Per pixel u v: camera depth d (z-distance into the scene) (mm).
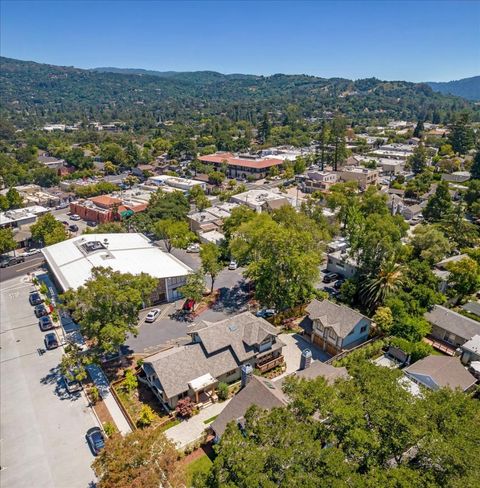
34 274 68875
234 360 41312
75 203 106875
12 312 56500
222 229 77938
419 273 55750
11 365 44656
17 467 31953
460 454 21891
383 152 172750
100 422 36469
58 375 43031
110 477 23750
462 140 166250
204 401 38688
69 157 158000
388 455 23469
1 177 132750
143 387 41188
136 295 42719
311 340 49250
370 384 27078
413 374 38781
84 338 49219
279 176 150000
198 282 55469
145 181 141875
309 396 26719
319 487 20109
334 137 151500
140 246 69000
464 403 26406
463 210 83188
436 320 50500
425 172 131500
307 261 51688
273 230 53656
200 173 154500
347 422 23750
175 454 26312
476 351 43875
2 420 36688
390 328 48281
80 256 62281
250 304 57906
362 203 86000
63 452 33312
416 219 96625
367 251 57250
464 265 57250
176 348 43375
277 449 21719
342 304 54625
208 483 22203
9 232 75875
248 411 26172
